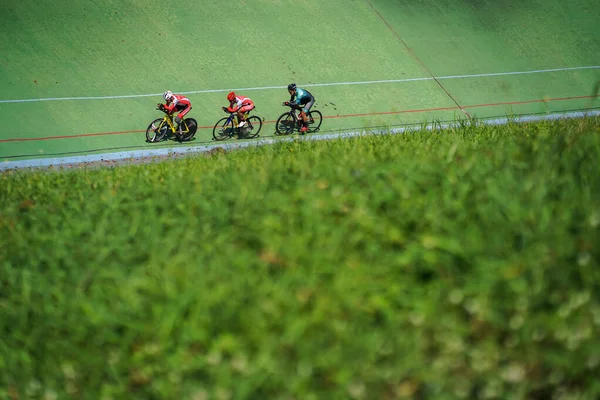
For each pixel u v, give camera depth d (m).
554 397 5.66
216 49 47.03
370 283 6.23
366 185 8.98
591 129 14.59
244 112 37.06
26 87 39.78
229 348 5.86
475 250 6.45
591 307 5.66
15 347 7.20
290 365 5.70
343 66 47.38
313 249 6.99
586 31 56.59
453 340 5.69
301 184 9.24
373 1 56.41
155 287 6.67
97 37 45.66
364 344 5.68
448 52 51.03
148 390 6.20
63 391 6.58
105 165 32.81
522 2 59.59
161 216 8.92
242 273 6.73
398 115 41.81
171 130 36.56
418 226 7.18
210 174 12.08
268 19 51.69
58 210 10.53
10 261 8.59
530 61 51.31
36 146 34.56
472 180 8.55
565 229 6.66
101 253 7.85
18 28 44.69
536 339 5.69
